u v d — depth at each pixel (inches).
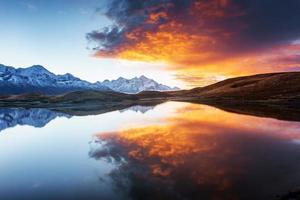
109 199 726.5
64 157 1274.6
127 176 902.4
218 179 821.9
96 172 987.3
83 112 4261.8
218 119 2559.1
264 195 682.8
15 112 4685.0
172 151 1240.2
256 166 941.2
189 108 4325.8
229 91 7677.2
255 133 1680.6
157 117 3014.3
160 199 701.3
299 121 2186.3
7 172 1042.1
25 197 773.9
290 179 788.6
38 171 1048.2
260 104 4495.6
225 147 1283.2
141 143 1489.9
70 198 755.4
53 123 2849.4
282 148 1226.0
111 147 1423.5
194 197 698.8
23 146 1615.4
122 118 3063.5
